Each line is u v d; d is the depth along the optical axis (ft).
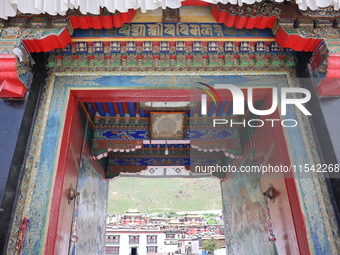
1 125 16.46
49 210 15.38
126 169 38.60
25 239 14.58
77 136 21.77
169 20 20.39
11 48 16.78
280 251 18.42
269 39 19.58
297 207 15.85
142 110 30.19
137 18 20.36
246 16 18.08
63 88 19.24
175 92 19.76
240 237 31.45
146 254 118.42
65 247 18.20
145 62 20.04
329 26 17.95
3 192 14.55
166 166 38.68
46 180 16.12
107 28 18.86
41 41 17.43
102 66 20.08
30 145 17.01
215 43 19.76
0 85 16.72
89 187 28.81
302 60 19.74
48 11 15.66
